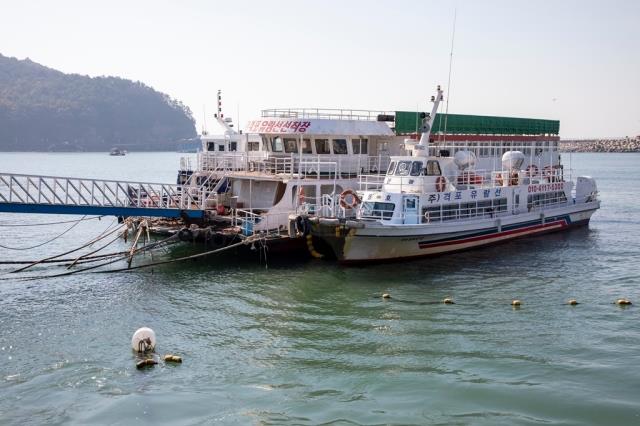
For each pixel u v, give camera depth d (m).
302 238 36.34
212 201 41.28
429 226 35.91
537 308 28.50
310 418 18.56
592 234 49.06
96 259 38.12
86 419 18.66
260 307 28.55
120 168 167.88
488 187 41.97
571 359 22.58
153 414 18.88
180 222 42.94
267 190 42.47
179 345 24.09
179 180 50.34
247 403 19.52
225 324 26.36
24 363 22.42
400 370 21.77
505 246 42.50
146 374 21.59
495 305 28.91
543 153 58.00
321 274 34.03
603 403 19.23
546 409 18.92
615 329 25.69
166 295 30.45
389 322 26.55
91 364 22.39
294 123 43.03
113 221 60.59
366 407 19.17
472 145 50.12
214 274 34.25
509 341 24.38
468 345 23.97
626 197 86.94
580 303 29.27
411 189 37.16
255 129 45.34
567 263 37.59
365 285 31.95
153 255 39.38
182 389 20.50
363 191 39.66
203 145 52.59
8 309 28.36
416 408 19.06
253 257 37.66
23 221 60.12
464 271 35.06
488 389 20.22
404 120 49.19
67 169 157.25
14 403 19.58
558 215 48.66
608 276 34.41
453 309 28.30
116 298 30.02
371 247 35.03
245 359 22.81
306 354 23.22
